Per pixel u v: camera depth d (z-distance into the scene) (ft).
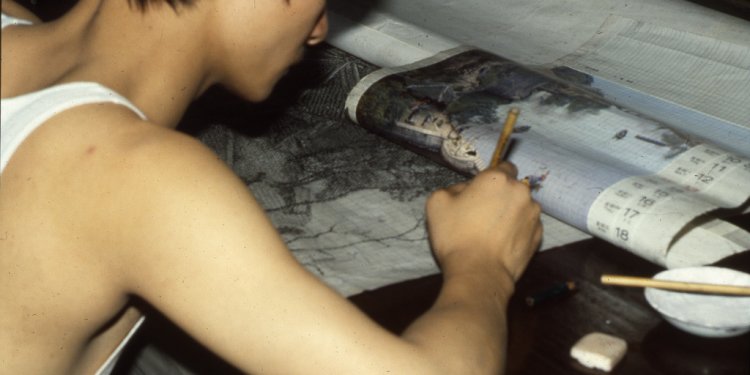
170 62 2.08
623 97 4.14
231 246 1.77
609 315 2.72
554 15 5.02
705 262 2.86
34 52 1.98
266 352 1.83
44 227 1.83
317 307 1.84
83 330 1.96
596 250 3.10
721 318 2.56
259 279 1.79
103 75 2.00
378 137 4.10
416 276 2.97
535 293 2.80
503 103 3.84
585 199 3.12
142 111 2.08
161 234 1.76
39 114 1.84
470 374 2.03
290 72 4.46
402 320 2.69
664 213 2.96
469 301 2.23
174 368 2.90
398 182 3.71
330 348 1.84
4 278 1.87
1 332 1.91
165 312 1.84
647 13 4.85
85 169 1.80
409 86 3.98
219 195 1.79
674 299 2.64
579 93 3.90
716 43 4.52
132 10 2.03
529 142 3.50
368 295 2.83
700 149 3.38
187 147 1.82
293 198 3.62
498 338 2.16
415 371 1.92
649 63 4.47
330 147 4.03
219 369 2.78
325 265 3.07
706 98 4.13
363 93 3.98
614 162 3.37
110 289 1.88
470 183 2.56
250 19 2.11
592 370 2.47
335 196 3.63
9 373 1.94
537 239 2.56
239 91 2.28
